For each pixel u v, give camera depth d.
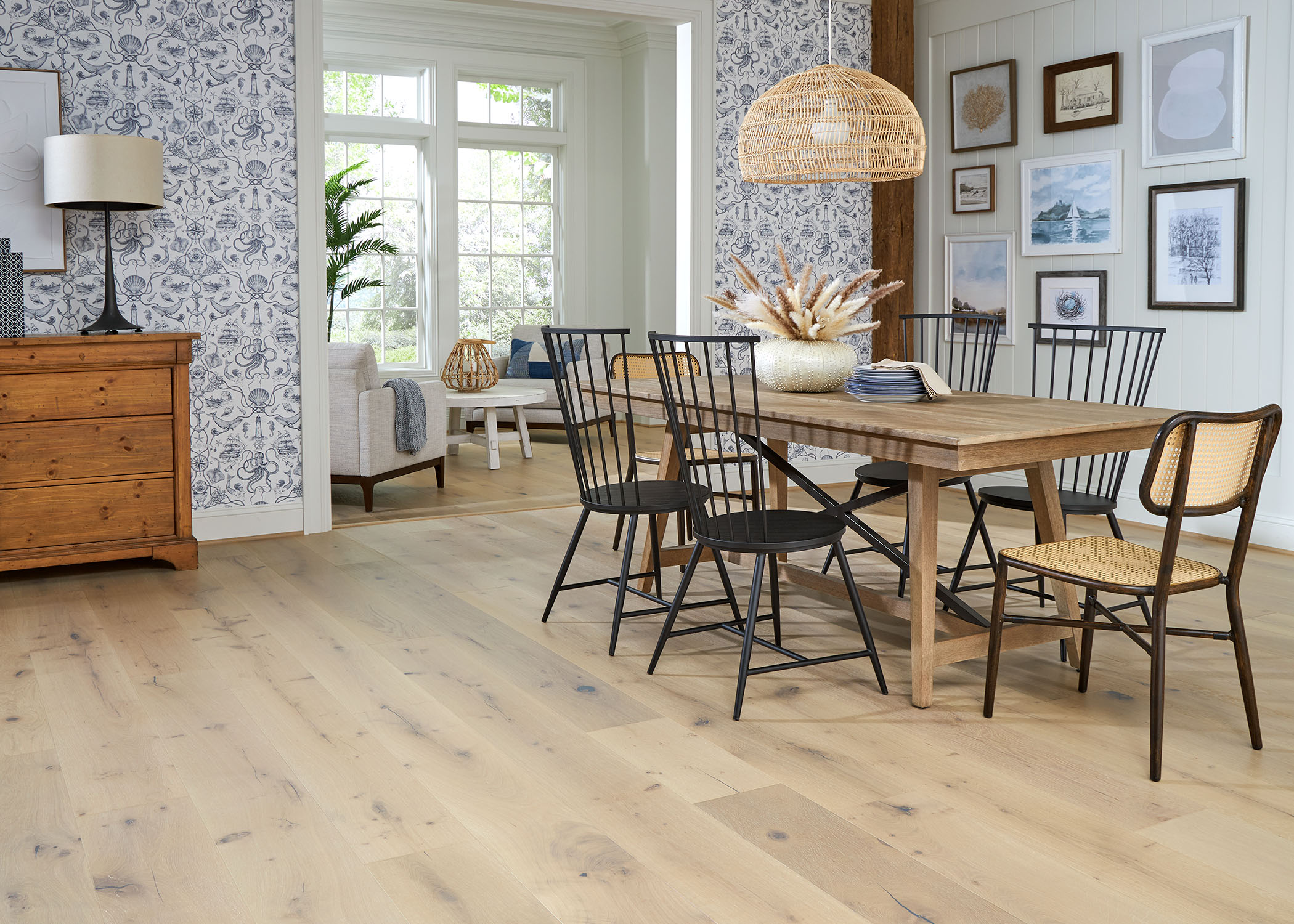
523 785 2.43
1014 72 5.59
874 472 3.90
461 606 3.84
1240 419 2.35
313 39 4.81
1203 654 3.29
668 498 3.40
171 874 2.06
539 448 7.96
